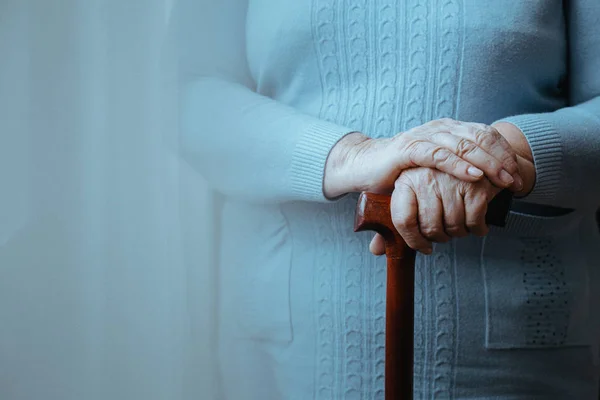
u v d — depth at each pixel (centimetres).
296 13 83
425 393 79
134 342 48
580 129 76
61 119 46
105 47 47
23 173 45
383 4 82
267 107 78
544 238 82
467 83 80
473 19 79
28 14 45
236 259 70
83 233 46
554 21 84
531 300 80
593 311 85
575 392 83
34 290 44
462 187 65
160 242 50
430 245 66
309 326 80
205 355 54
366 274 80
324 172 74
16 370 44
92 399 46
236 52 82
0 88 44
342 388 80
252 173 72
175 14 55
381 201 64
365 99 82
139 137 49
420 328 78
